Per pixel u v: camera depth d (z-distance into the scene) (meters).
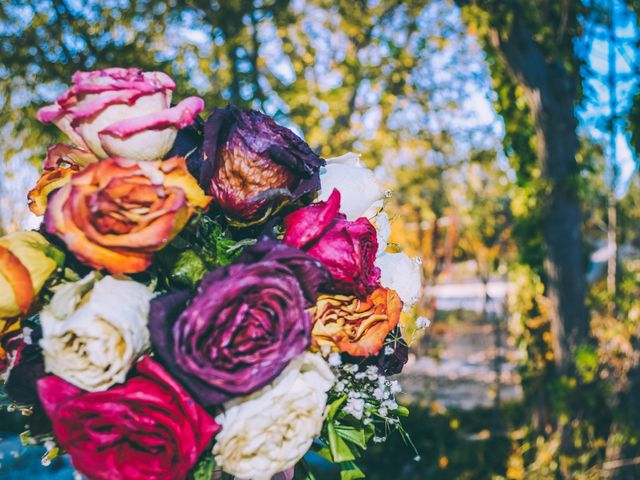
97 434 0.84
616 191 5.07
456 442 6.12
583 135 5.67
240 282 0.84
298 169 0.98
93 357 0.84
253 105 5.68
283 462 0.92
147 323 0.87
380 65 7.29
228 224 1.02
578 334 4.98
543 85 4.97
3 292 0.86
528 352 5.47
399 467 5.96
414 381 10.58
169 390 0.86
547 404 5.28
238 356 0.85
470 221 10.47
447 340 14.98
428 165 10.81
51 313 0.87
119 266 0.84
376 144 8.37
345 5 7.14
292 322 0.86
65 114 0.94
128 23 5.14
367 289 1.01
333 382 1.00
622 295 5.05
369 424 1.11
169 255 0.95
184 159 0.93
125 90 0.88
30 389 0.94
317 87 6.85
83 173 0.85
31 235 0.94
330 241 0.98
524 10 4.73
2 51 4.64
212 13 5.41
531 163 5.43
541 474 4.95
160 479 0.85
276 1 5.80
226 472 0.99
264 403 0.91
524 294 5.50
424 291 12.50
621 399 4.71
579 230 5.11
